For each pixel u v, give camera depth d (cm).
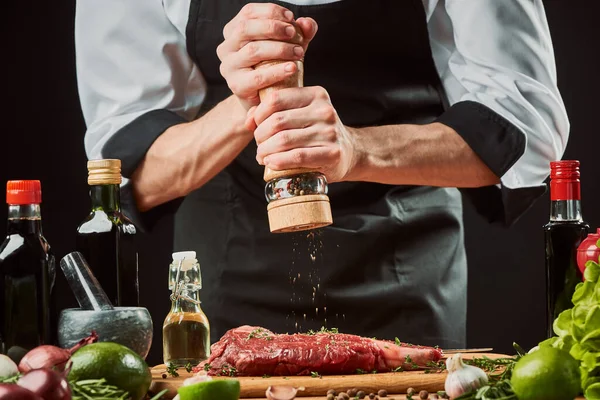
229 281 271
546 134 263
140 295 486
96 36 274
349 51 262
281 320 265
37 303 194
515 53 266
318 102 202
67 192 483
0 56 476
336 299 262
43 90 479
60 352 162
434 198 268
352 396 180
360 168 244
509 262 492
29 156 480
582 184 468
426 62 268
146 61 273
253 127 211
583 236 195
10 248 194
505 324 493
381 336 263
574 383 150
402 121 271
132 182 264
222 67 213
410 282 263
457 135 257
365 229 262
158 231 486
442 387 186
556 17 474
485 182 261
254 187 270
